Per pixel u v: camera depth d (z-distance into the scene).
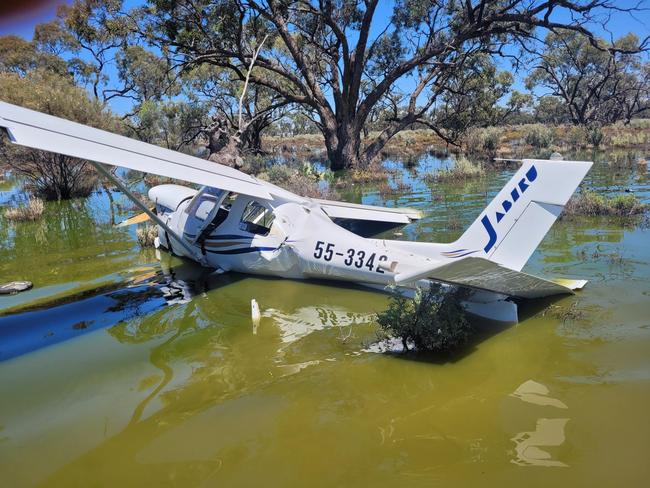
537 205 5.02
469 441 3.03
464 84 33.28
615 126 52.44
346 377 4.04
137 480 2.86
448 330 4.48
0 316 5.92
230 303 6.13
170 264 8.16
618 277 5.91
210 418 3.50
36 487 2.84
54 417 3.63
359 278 6.29
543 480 2.62
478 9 28.53
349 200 14.16
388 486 2.66
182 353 4.71
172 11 27.12
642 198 11.22
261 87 38.50
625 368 3.82
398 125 30.09
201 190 8.01
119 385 4.11
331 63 28.67
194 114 35.78
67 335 5.28
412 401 3.58
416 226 9.91
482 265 3.97
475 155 30.19
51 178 18.23
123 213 14.10
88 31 28.11
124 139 6.62
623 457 2.78
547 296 5.50
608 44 58.25
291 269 6.91
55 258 8.87
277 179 19.56
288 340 4.91
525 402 3.46
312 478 2.77
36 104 18.66
